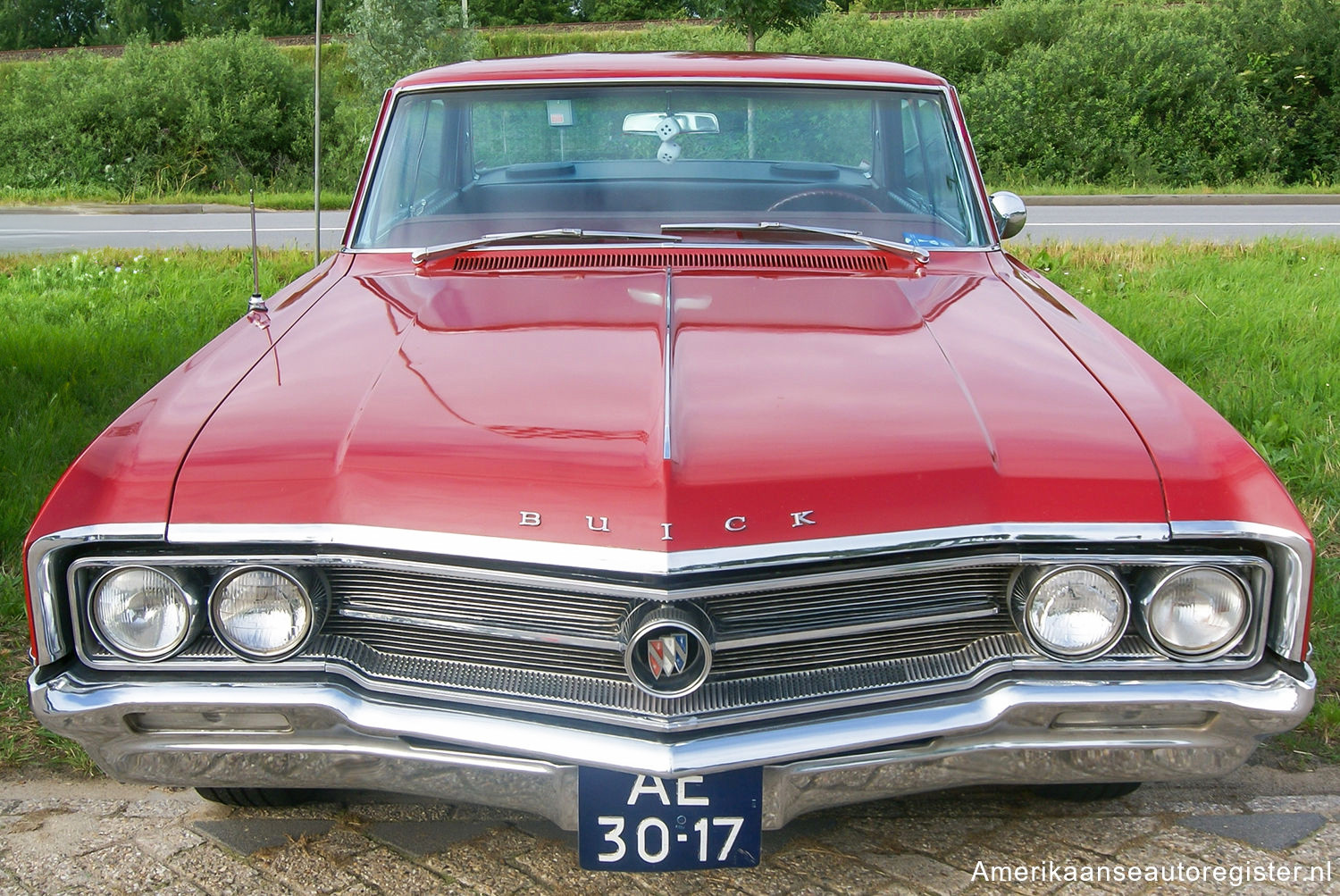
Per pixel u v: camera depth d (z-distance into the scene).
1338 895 2.23
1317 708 2.88
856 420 2.03
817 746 1.89
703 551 1.84
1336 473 4.30
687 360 2.25
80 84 21.83
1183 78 21.59
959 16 29.38
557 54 3.44
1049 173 20.97
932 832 2.43
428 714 1.92
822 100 3.21
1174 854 2.36
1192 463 1.98
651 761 1.86
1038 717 1.93
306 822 2.47
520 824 2.46
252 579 1.93
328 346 2.40
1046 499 1.93
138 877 2.28
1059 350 2.37
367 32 22.33
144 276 8.12
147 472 1.98
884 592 1.95
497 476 1.92
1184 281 7.73
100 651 1.95
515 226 3.10
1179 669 1.94
